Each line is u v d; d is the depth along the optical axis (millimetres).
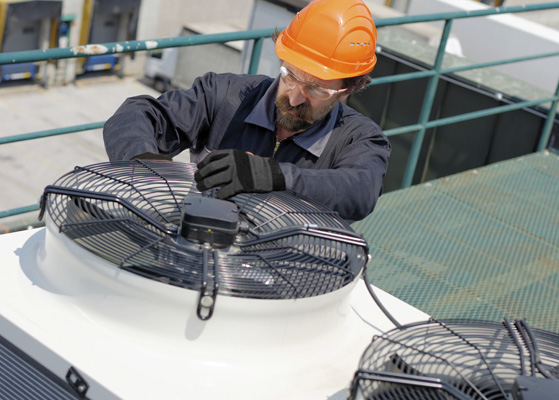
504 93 5969
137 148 2074
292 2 8188
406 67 6473
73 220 1769
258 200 1961
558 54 5562
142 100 2314
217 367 1622
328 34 2154
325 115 2293
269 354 1675
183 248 1691
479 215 4367
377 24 4246
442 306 3314
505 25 7637
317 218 1922
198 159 2539
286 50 2189
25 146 18297
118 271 1608
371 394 1459
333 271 1784
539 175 5121
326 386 1655
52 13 20375
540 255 3982
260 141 2385
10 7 19672
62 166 17953
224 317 1614
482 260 3822
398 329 1710
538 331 1768
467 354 1600
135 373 1570
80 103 20453
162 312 1612
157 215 1843
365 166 2178
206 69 19438
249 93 2439
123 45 3248
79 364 1562
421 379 1428
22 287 1740
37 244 1926
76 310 1682
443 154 6422
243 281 1634
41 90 20562
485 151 6176
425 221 4168
